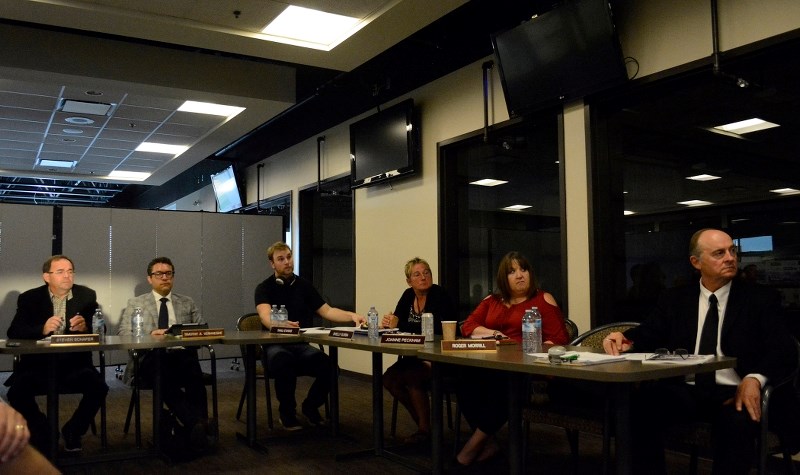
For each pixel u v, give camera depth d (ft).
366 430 15.23
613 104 14.40
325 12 15.43
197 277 28.48
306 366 15.03
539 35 14.20
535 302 11.50
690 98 13.16
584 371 6.77
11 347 10.88
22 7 14.75
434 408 10.53
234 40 16.81
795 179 11.37
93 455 12.66
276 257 15.90
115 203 49.39
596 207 14.32
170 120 24.56
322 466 12.16
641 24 13.32
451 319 14.49
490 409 10.78
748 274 12.08
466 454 11.50
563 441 13.88
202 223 28.71
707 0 12.14
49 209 25.72
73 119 24.26
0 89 20.56
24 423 2.20
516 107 15.33
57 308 13.83
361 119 22.91
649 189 13.92
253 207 32.65
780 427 7.97
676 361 7.46
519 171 17.49
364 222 23.17
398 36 16.46
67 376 12.85
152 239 27.61
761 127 11.91
